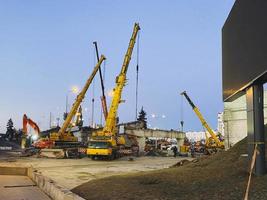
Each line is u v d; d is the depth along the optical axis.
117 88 47.62
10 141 132.25
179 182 13.31
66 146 51.34
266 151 13.75
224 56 15.41
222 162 15.58
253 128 11.95
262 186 10.23
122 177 17.22
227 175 12.77
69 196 12.02
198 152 75.44
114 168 30.94
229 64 14.44
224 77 15.33
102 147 43.47
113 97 47.34
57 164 35.72
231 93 14.05
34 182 20.78
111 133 45.53
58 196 13.56
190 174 14.44
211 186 11.73
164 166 33.78
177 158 52.81
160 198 11.39
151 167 32.28
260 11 10.62
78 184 18.94
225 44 15.23
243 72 12.43
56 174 24.86
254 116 11.95
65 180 21.06
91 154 43.75
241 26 12.67
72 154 48.00
